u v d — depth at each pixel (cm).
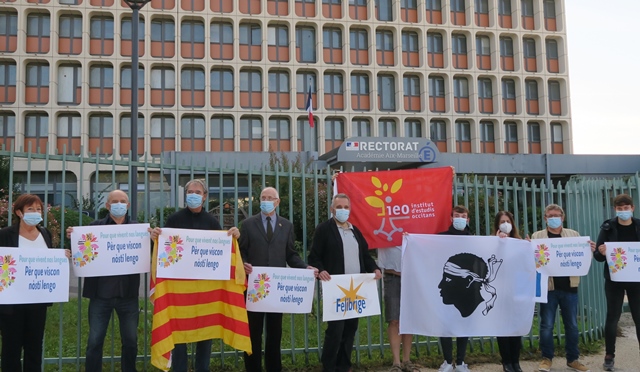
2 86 3278
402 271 612
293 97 3591
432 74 3828
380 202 664
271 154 1923
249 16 3553
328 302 575
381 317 680
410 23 3775
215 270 543
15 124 3250
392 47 3794
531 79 3997
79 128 3334
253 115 3556
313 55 3703
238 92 3531
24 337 509
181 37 3497
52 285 516
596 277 796
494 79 3916
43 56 3284
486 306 614
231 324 549
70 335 795
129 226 541
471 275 615
